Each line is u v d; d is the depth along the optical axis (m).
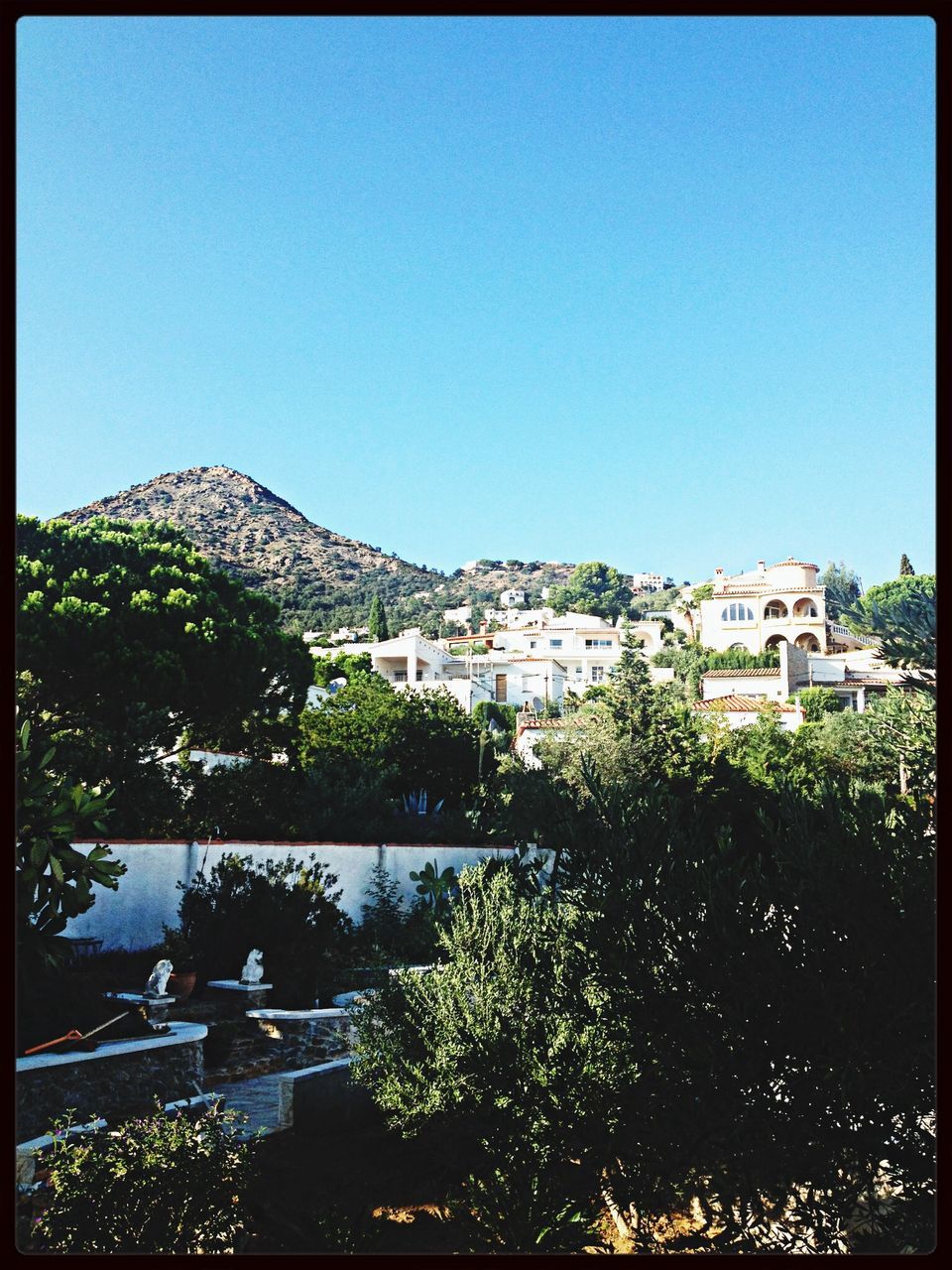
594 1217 5.02
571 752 23.09
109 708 17.89
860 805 4.57
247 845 13.73
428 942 12.53
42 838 6.58
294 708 23.56
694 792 16.41
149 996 10.14
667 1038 4.57
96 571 20.69
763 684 44.00
